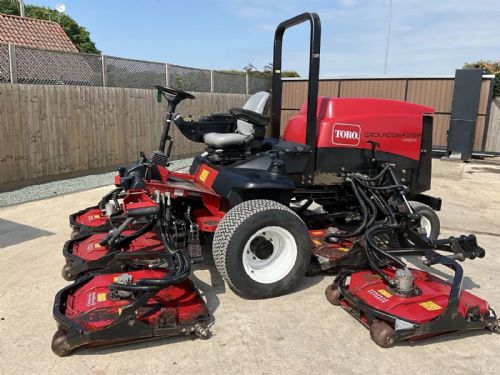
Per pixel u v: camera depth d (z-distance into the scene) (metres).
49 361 2.34
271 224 2.96
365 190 3.62
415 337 2.56
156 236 3.52
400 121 3.96
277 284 3.07
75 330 2.30
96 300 2.54
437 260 2.98
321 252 3.38
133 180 3.20
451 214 5.77
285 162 3.45
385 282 2.84
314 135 3.54
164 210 3.08
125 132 8.45
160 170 3.66
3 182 6.38
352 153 3.79
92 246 3.38
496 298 3.23
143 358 2.38
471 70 10.66
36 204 5.59
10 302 2.98
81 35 30.22
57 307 2.45
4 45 6.45
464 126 10.93
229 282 2.97
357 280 2.95
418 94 12.33
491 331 2.73
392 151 3.97
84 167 7.70
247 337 2.61
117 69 8.34
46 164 7.00
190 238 3.15
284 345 2.54
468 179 8.48
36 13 29.50
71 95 7.27
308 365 2.35
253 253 3.05
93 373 2.25
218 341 2.56
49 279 3.35
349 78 12.96
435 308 2.60
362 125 3.79
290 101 13.42
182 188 3.29
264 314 2.89
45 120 6.90
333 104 3.76
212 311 2.91
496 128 13.49
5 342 2.51
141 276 2.80
